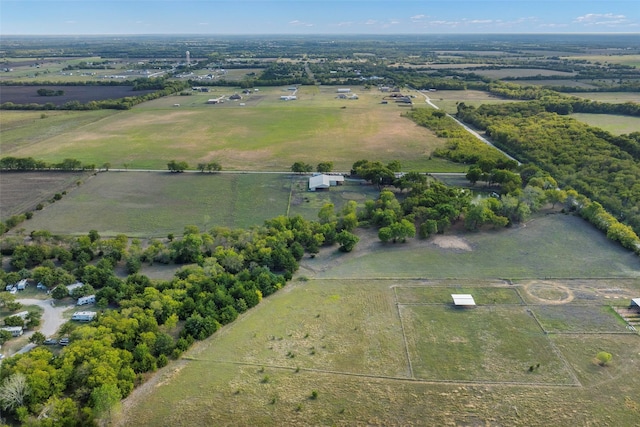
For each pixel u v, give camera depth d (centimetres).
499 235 11419
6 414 5922
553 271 9688
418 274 9600
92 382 6059
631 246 10462
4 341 7250
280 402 6275
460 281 9331
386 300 8650
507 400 6309
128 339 7100
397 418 6025
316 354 7188
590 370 6856
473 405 6225
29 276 9206
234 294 8431
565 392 6444
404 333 7700
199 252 10131
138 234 11525
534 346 7381
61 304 8450
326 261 10231
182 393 6400
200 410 6128
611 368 6881
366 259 10288
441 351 7275
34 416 5812
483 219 11469
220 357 7106
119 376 6347
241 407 6184
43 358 6481
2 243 10594
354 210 12181
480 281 9331
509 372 6831
